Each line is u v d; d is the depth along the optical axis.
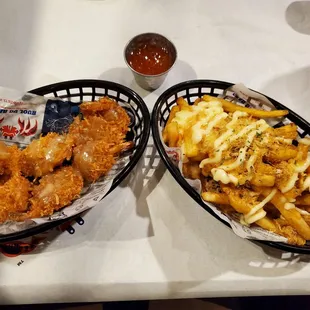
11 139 0.92
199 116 0.89
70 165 0.88
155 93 1.08
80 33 1.17
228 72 1.13
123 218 0.90
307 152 0.87
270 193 0.83
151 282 0.84
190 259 0.87
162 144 0.85
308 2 1.25
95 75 1.11
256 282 0.85
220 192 0.86
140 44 1.06
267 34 1.21
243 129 0.86
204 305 1.08
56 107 0.93
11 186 0.82
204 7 1.24
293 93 1.12
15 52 1.13
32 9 1.21
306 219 0.83
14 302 0.84
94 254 0.86
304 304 1.12
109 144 0.86
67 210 0.81
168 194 0.94
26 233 0.77
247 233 0.79
